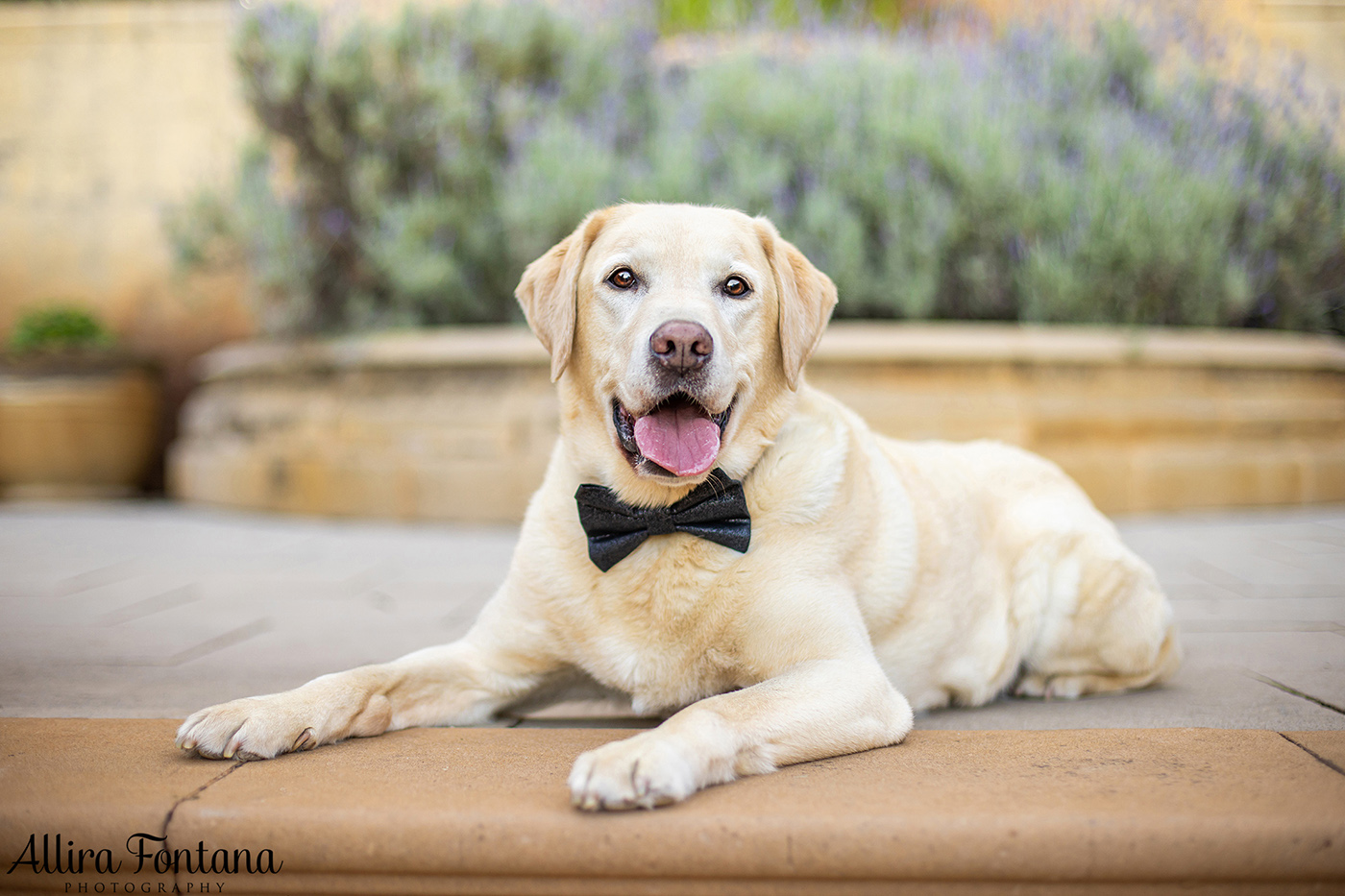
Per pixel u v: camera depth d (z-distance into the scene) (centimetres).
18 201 1116
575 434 268
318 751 223
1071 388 708
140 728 243
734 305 256
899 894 170
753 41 865
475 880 175
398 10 799
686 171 745
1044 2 923
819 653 234
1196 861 166
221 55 1102
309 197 809
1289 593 444
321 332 816
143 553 620
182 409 1096
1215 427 745
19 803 183
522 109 791
